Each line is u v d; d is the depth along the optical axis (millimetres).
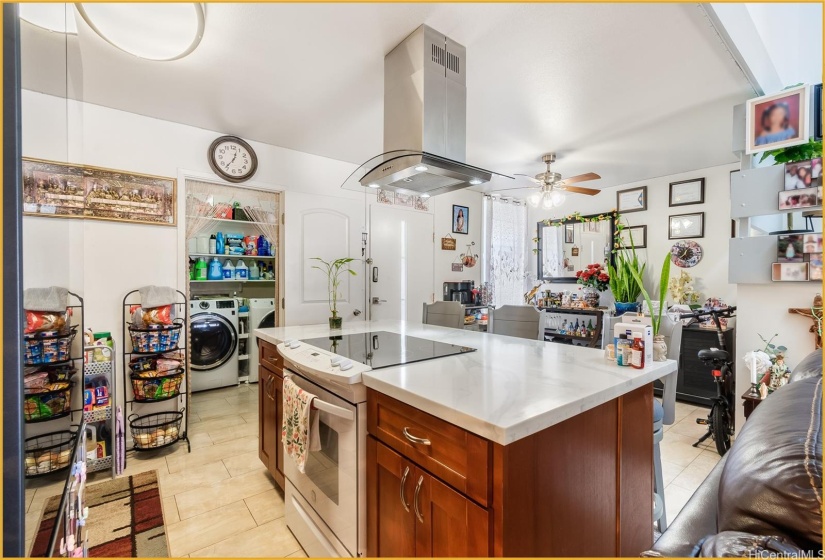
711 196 3885
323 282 3664
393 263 4230
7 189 527
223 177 3113
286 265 3438
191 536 1725
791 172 2145
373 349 1718
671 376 1711
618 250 4512
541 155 3557
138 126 2744
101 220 2604
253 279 4176
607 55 1973
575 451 1058
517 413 911
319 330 2371
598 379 1220
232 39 1862
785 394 922
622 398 1235
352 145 3406
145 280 2764
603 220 4695
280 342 1933
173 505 1964
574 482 1057
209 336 3891
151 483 2172
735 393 2457
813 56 2639
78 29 1734
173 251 2885
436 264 4676
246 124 2936
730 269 2396
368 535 1289
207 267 3910
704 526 773
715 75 2145
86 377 2248
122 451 2314
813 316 2121
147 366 2625
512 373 1297
